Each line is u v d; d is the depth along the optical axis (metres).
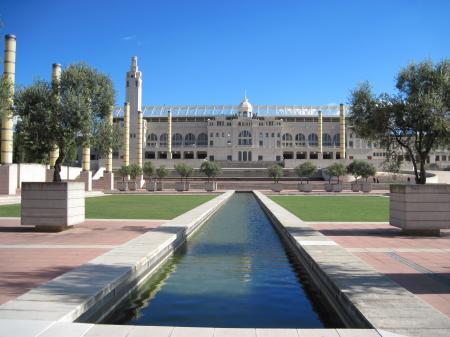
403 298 7.46
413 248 13.16
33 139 17.55
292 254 13.76
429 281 9.11
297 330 6.23
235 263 12.30
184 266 11.87
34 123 17.09
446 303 7.57
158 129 127.06
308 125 125.12
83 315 7.12
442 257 11.76
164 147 120.00
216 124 121.12
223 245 15.59
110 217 22.23
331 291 8.73
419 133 17.16
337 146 123.12
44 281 8.92
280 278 10.49
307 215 23.69
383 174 82.44
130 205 31.50
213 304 8.33
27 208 16.73
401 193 16.12
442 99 16.39
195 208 27.72
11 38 42.28
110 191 60.12
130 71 113.12
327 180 83.44
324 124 124.75
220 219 24.92
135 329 6.20
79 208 17.70
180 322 7.33
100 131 18.44
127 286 9.37
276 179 74.31
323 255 11.41
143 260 10.75
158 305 8.26
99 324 6.60
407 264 10.86
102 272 9.21
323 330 6.22
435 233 15.83
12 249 12.74
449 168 95.12
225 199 39.62
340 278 8.88
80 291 7.78
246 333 6.12
